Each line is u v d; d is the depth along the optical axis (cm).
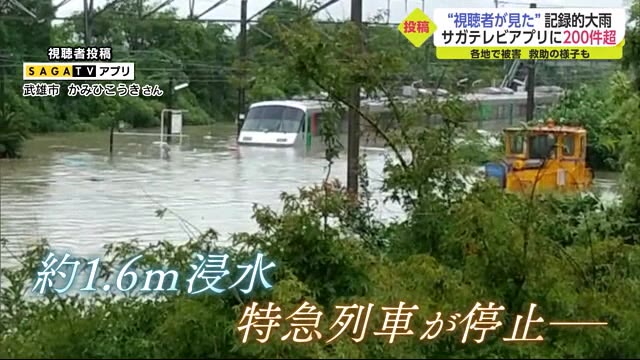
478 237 680
